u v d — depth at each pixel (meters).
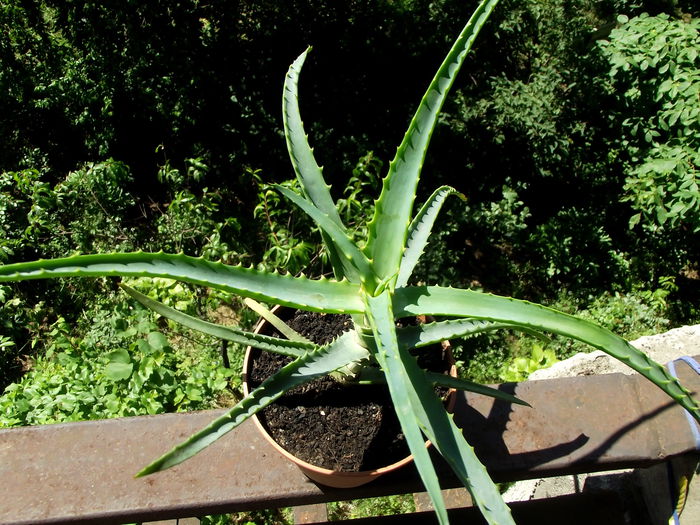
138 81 5.12
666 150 4.36
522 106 5.21
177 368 3.23
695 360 1.69
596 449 1.53
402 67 5.86
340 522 1.81
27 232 4.43
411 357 1.23
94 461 1.45
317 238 4.63
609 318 4.87
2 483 1.41
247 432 1.50
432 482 0.92
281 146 5.54
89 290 4.53
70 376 3.10
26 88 5.01
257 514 3.17
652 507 1.85
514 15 5.64
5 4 4.73
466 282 5.16
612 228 5.57
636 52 4.43
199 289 4.12
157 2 4.83
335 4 5.50
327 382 1.53
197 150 5.37
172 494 1.42
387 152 5.60
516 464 1.51
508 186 5.44
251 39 5.53
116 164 4.69
